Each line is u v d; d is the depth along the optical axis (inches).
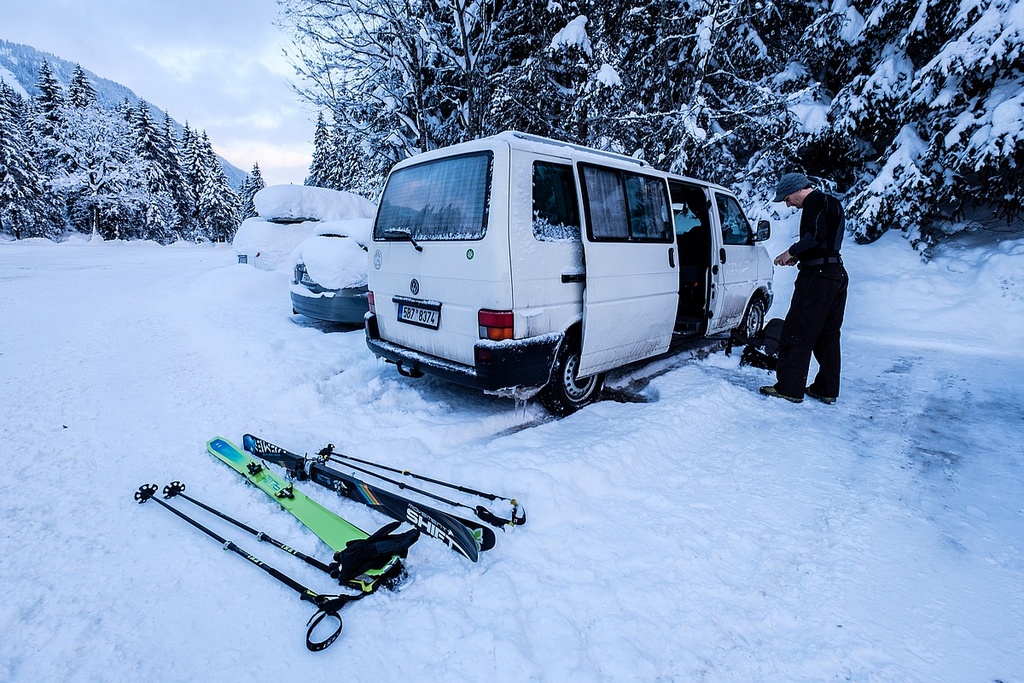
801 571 79.8
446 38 426.0
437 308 133.3
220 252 1019.9
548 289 126.8
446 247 128.2
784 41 411.2
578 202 133.0
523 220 120.0
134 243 1309.1
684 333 200.8
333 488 99.6
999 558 83.7
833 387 158.6
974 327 246.2
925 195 292.4
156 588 73.9
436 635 65.4
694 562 81.2
